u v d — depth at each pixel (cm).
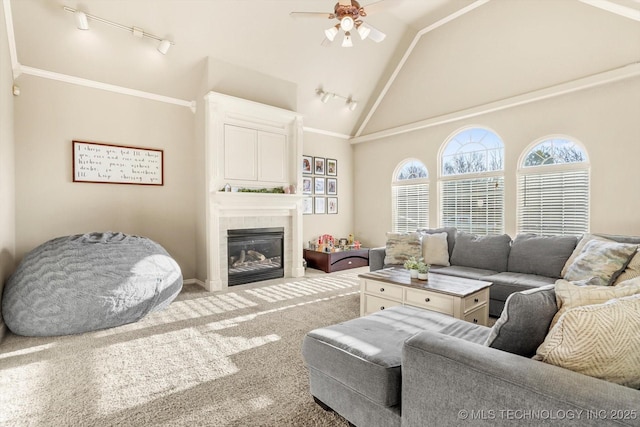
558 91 390
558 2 392
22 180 356
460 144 514
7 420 168
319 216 639
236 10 406
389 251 427
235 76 464
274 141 514
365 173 665
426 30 529
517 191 441
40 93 366
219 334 281
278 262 526
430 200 550
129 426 164
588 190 380
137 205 432
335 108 611
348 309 353
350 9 284
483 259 388
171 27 393
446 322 188
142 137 435
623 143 352
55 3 331
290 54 488
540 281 313
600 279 269
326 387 167
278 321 314
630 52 344
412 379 124
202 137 455
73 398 187
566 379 93
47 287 276
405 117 583
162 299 330
